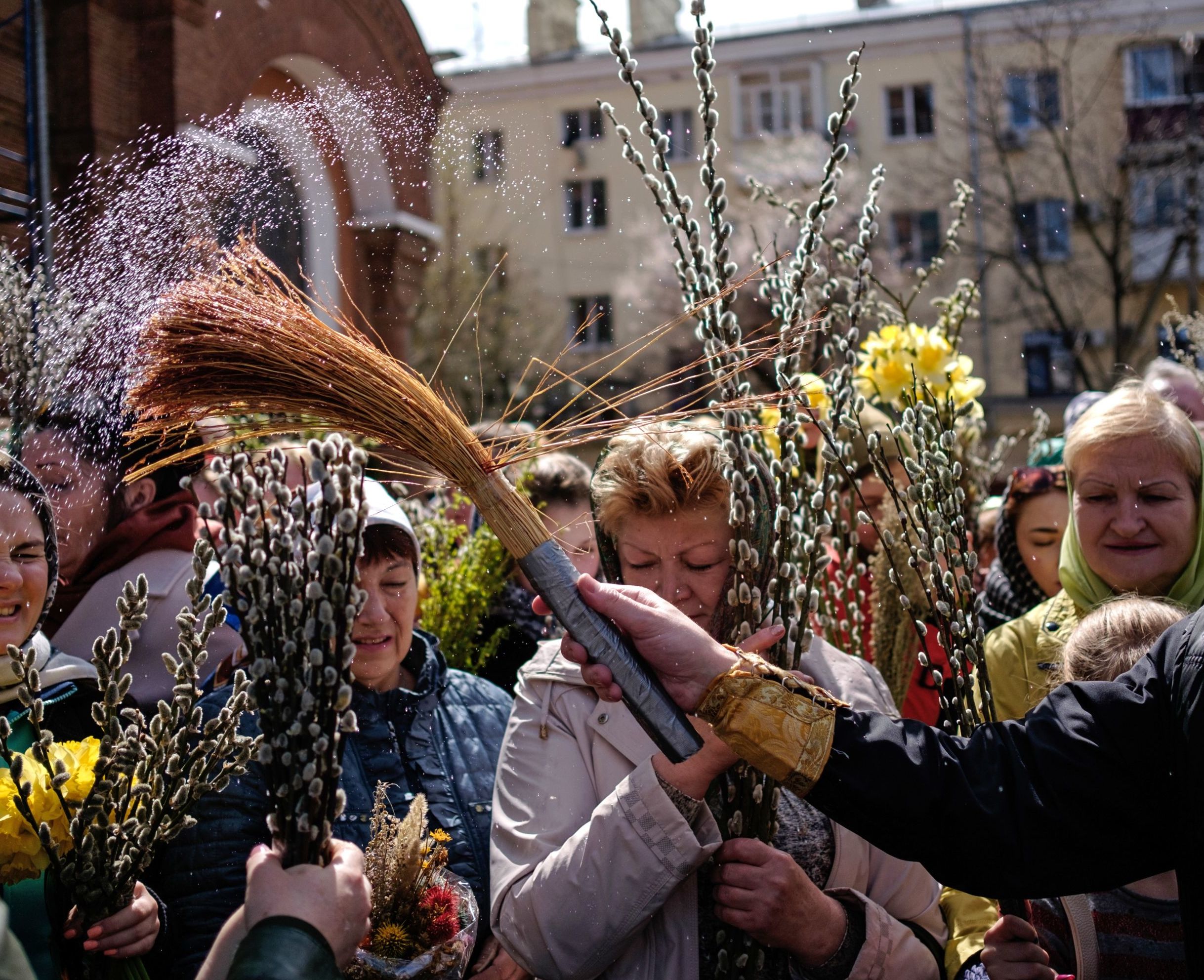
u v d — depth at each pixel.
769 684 1.60
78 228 4.64
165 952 1.91
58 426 2.44
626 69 2.00
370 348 1.62
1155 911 1.88
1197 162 17.80
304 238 7.91
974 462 3.63
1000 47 19.50
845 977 1.84
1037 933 1.93
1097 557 2.52
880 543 2.71
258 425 1.61
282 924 1.38
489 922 2.14
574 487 3.51
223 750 1.69
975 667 1.95
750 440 2.04
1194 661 1.50
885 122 20.53
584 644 1.63
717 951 1.90
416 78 10.02
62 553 2.57
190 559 2.71
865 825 1.57
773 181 18.66
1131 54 18.83
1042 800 1.54
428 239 8.97
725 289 1.97
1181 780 1.49
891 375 2.97
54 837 1.67
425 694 2.37
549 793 1.94
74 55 7.25
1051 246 19.39
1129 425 2.48
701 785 1.77
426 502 3.75
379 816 1.81
